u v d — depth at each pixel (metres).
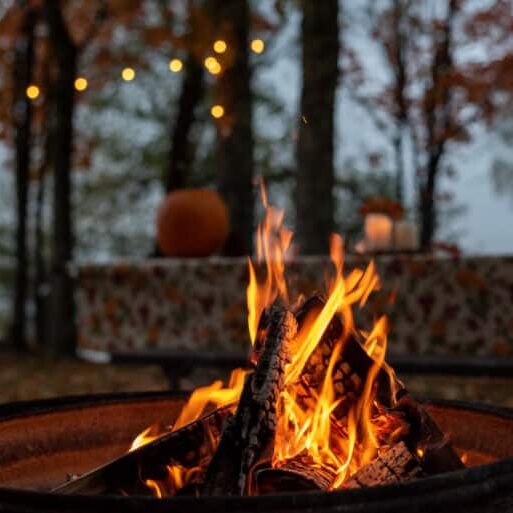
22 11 10.71
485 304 3.77
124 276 4.75
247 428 1.46
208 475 1.45
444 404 1.88
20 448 1.74
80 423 1.88
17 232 10.43
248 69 7.47
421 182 9.85
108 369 7.67
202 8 8.52
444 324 3.86
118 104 14.80
